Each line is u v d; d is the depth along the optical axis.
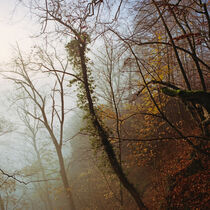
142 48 10.06
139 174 14.81
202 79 7.36
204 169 8.34
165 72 10.28
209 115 5.25
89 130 11.18
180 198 8.45
